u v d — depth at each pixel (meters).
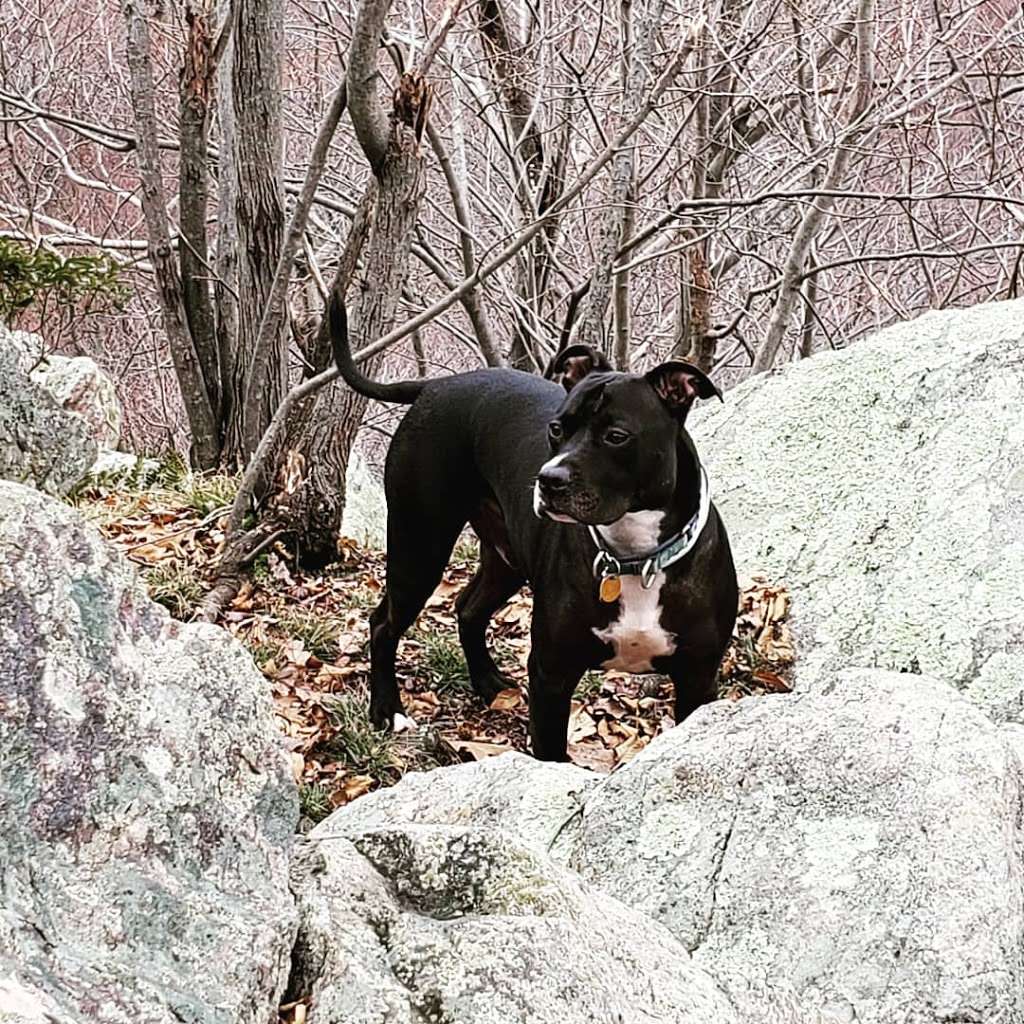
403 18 5.56
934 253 4.56
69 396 4.15
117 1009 1.19
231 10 3.78
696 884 1.99
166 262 4.07
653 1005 1.57
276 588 3.31
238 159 3.77
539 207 5.11
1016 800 2.04
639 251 5.77
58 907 1.25
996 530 3.08
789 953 1.92
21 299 3.19
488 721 3.02
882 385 3.46
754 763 2.07
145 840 1.36
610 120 5.20
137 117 3.98
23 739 1.31
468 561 3.56
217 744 1.52
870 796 2.02
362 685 3.05
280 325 3.88
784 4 5.05
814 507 3.36
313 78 6.10
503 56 4.78
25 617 1.37
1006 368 3.33
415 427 2.94
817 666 3.06
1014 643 2.89
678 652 2.60
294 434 3.37
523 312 5.45
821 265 4.95
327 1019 1.40
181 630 1.59
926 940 1.90
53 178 6.69
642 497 2.49
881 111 4.69
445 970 1.46
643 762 2.12
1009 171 5.62
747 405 3.63
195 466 4.18
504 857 1.67
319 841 1.70
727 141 5.21
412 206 3.31
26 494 1.48
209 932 1.35
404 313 6.13
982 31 5.43
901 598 3.06
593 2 5.23
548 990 1.46
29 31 6.10
